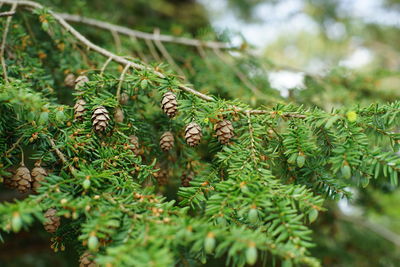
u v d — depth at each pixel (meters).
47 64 0.71
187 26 1.37
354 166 0.54
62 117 0.56
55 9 0.79
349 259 1.10
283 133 0.57
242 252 0.49
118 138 0.58
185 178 0.62
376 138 0.56
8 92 0.54
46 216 0.54
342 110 0.55
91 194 0.53
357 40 1.74
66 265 0.98
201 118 0.56
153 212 0.52
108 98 0.57
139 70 0.61
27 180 0.56
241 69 0.90
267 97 0.76
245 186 0.53
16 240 1.00
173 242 0.49
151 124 0.64
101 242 0.51
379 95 0.90
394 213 1.30
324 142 0.57
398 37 1.71
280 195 0.53
